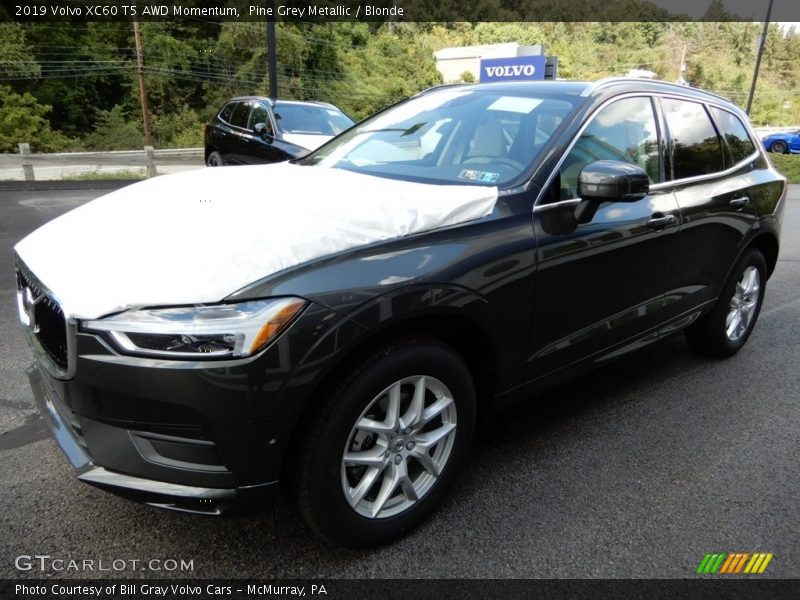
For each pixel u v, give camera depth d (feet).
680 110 11.85
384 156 10.55
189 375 5.86
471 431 8.30
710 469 9.68
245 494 6.38
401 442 7.47
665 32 319.88
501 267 7.84
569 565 7.45
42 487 8.48
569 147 9.14
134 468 6.35
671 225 10.66
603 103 9.97
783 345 15.40
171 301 5.87
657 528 8.20
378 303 6.59
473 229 7.77
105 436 6.35
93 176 49.90
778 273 23.58
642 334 10.96
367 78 173.78
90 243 6.93
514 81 11.44
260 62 157.48
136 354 5.89
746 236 13.03
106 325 5.95
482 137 9.82
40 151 128.98
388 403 7.22
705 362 14.12
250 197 7.80
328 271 6.44
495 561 7.47
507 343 8.29
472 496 8.71
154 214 7.38
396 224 7.20
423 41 218.18
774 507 8.79
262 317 5.97
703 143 12.27
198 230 6.68
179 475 6.29
